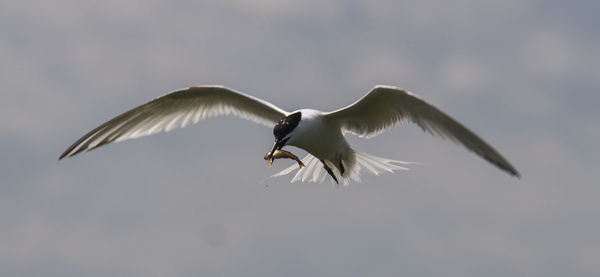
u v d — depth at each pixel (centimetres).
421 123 1055
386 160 1235
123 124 1209
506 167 916
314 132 1180
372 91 1086
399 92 1048
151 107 1223
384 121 1160
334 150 1227
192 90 1235
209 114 1288
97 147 1192
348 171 1266
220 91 1254
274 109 1266
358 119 1194
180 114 1264
